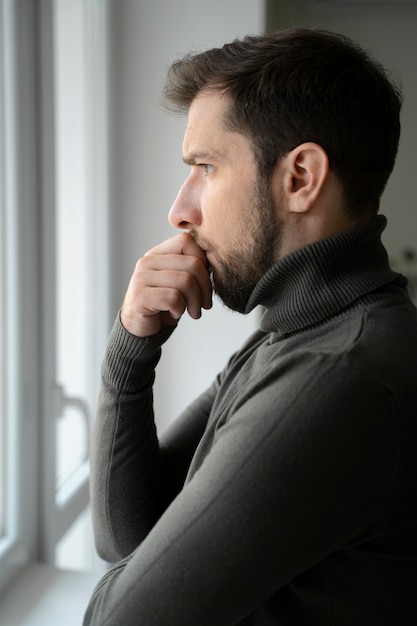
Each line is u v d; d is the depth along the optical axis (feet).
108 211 6.32
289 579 2.17
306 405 2.14
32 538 5.23
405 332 2.37
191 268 2.93
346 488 2.11
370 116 2.56
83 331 6.49
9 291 4.80
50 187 5.13
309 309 2.51
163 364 6.58
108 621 2.30
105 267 6.38
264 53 2.58
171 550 2.20
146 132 6.33
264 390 2.28
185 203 2.82
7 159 4.69
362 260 2.57
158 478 3.42
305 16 9.07
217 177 2.66
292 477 2.10
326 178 2.53
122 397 3.19
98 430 3.27
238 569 2.13
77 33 6.00
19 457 4.93
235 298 2.76
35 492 5.25
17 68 4.64
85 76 6.15
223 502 2.15
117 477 3.26
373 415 2.12
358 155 2.56
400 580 2.35
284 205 2.59
